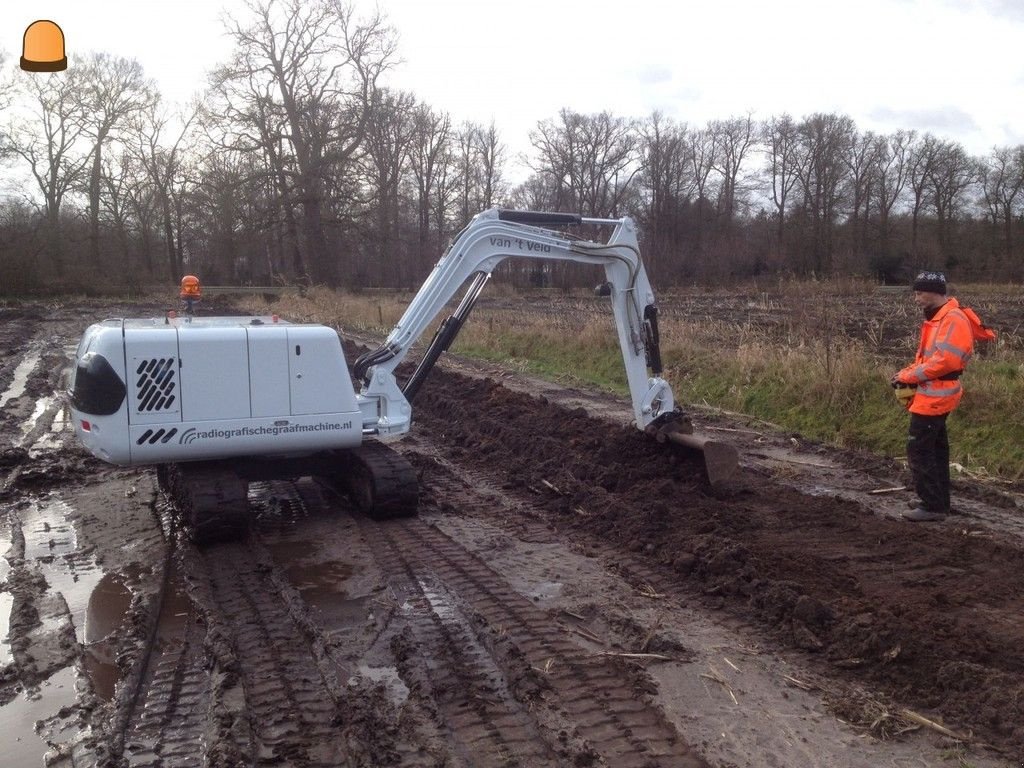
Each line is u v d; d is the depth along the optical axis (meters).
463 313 8.17
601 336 16.98
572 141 58.94
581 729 4.24
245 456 7.39
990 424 9.15
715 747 4.07
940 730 4.15
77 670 5.02
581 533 7.35
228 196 41.41
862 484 8.59
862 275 41.47
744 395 12.22
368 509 7.72
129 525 7.69
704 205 61.62
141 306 41.66
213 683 4.79
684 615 5.59
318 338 7.30
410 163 59.34
